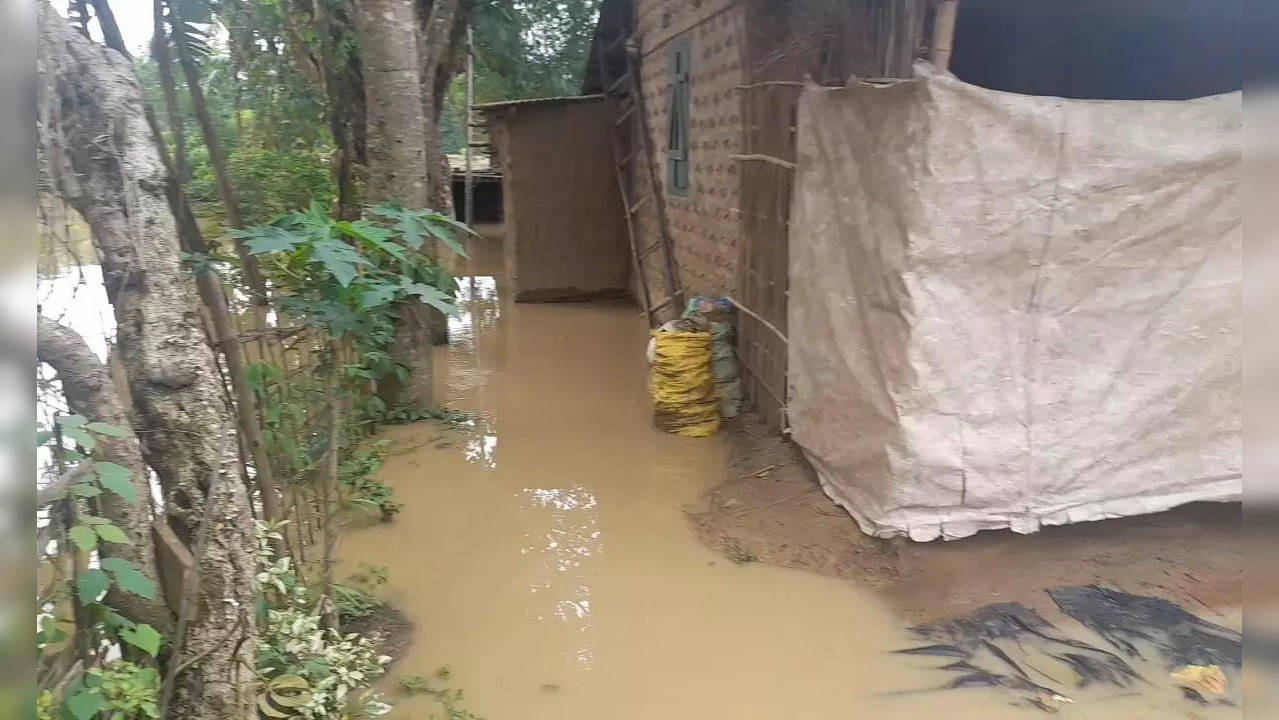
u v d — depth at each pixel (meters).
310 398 4.78
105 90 2.51
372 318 4.12
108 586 2.43
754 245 6.29
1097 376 4.39
